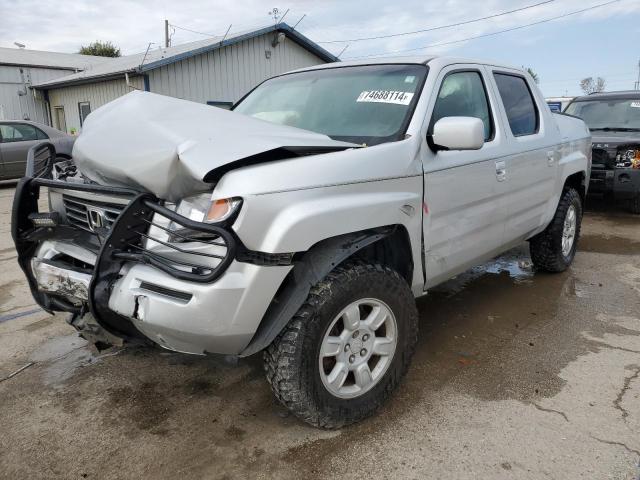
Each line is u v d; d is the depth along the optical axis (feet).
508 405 9.25
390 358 8.93
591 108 28.53
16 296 14.89
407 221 8.91
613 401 9.36
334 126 10.18
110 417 8.99
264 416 8.99
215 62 57.21
